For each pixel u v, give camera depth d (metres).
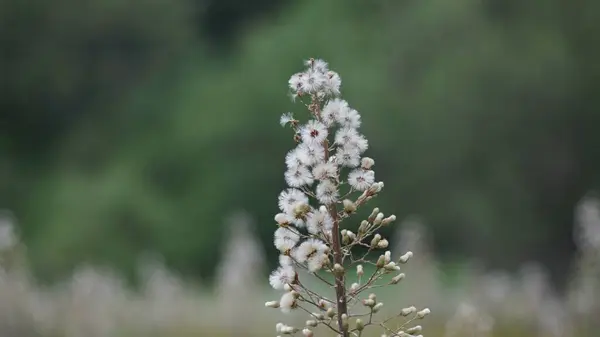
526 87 24.97
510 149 25.52
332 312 3.54
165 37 34.00
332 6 29.95
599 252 11.73
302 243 3.57
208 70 33.72
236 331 12.91
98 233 29.66
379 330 8.84
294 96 3.67
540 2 25.70
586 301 11.39
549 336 11.16
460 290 13.97
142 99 33.22
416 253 13.34
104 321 12.23
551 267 26.27
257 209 30.50
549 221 26.19
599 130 25.41
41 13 32.44
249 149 30.50
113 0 32.94
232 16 37.69
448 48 26.22
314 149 3.59
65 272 28.89
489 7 26.30
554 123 25.36
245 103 30.36
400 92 26.39
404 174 26.28
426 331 11.11
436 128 25.72
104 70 33.47
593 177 25.83
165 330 13.12
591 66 25.23
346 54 28.31
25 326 11.11
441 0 26.27
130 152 32.41
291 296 3.58
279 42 30.39
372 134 26.28
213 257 30.53
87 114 33.53
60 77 32.97
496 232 25.88
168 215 30.61
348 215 3.60
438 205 26.08
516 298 12.74
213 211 30.55
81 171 32.25
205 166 30.94
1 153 32.97
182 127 31.66
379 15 28.86
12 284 11.29
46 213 31.34
